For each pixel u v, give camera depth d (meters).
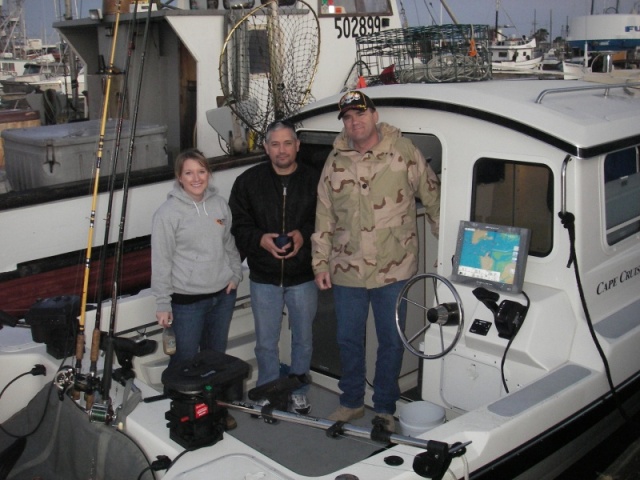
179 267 3.53
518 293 3.11
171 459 2.53
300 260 3.62
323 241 3.52
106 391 2.76
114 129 5.16
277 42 5.77
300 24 6.10
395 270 3.41
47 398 3.09
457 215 3.41
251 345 4.31
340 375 4.09
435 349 3.34
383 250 3.39
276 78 5.73
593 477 3.34
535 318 3.04
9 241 4.61
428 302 4.06
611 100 3.78
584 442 3.16
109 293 5.12
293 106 5.71
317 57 5.86
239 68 5.66
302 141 4.18
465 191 3.37
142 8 5.84
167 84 6.11
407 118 3.54
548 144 3.06
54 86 10.15
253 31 5.78
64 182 4.89
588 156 3.00
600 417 3.17
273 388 2.86
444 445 2.32
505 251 3.15
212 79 5.63
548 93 3.44
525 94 3.46
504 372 3.11
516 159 3.19
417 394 3.99
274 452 3.55
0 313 3.39
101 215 4.97
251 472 2.40
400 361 3.54
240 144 5.57
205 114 5.66
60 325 3.28
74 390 2.90
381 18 6.68
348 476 2.34
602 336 3.18
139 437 2.68
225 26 5.57
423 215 3.93
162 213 3.44
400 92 3.53
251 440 3.65
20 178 5.10
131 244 5.13
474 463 2.57
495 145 3.25
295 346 3.76
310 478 2.35
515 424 2.69
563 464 3.06
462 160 3.37
